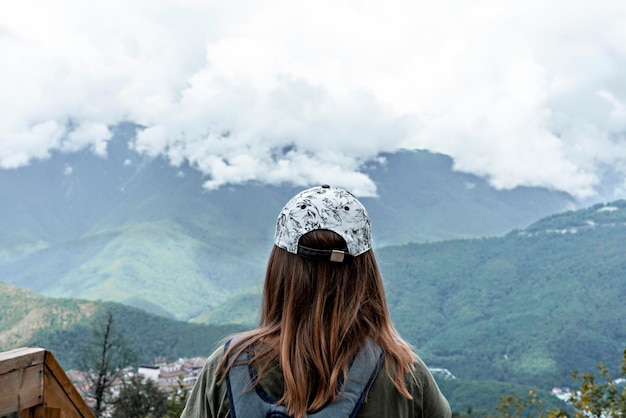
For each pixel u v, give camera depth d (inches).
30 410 47.1
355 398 36.0
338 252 38.4
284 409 35.6
